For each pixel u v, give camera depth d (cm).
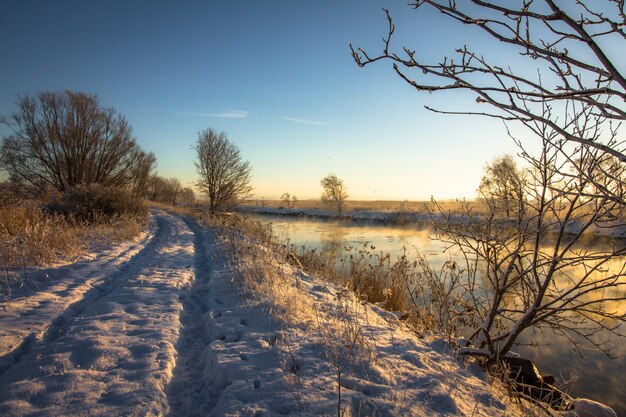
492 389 377
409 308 790
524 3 125
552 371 647
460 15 131
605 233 1795
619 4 117
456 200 482
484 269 1181
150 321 510
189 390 359
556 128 128
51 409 298
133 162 2839
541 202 401
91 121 2514
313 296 654
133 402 309
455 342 482
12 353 405
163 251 1138
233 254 965
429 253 1611
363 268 984
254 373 362
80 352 407
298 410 300
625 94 115
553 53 125
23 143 2384
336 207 4988
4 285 632
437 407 320
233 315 547
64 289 648
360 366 382
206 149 2839
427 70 145
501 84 140
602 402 557
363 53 149
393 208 4553
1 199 1545
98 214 1590
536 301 420
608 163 273
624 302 927
